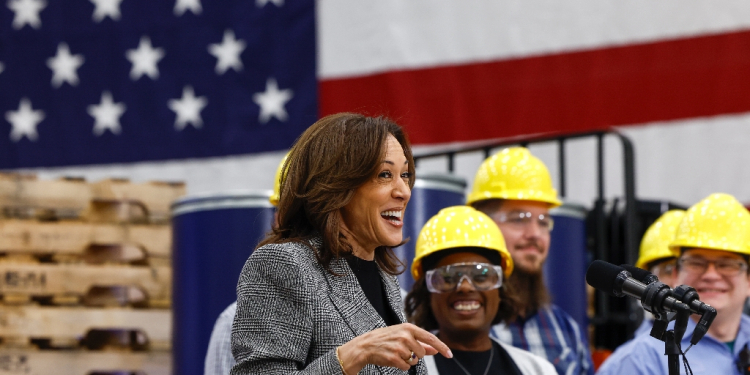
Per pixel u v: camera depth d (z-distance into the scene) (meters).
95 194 9.45
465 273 6.04
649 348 6.55
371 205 3.96
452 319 6.07
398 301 4.24
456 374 6.00
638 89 12.48
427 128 12.73
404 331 3.52
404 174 4.10
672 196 12.33
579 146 12.45
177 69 13.26
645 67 12.50
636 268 4.28
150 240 9.45
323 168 3.92
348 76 12.94
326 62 13.01
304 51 13.05
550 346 7.48
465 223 6.22
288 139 12.92
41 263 9.23
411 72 12.84
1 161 13.30
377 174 3.97
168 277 9.38
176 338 7.73
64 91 13.41
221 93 13.12
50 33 13.55
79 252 9.28
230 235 7.50
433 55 12.84
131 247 9.46
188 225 7.69
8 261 9.14
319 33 13.05
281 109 12.98
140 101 13.27
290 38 13.09
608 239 9.41
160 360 9.27
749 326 6.93
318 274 3.87
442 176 7.56
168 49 13.32
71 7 13.59
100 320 9.17
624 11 12.59
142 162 13.12
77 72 13.43
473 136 12.62
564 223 8.16
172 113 13.17
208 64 13.20
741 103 12.29
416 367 4.09
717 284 6.76
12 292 9.05
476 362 6.07
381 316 4.11
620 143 12.41
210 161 13.01
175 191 9.66
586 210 8.80
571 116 12.53
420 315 6.28
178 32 13.32
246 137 13.00
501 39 12.75
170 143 13.12
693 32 12.45
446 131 12.70
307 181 3.95
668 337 4.08
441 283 6.07
